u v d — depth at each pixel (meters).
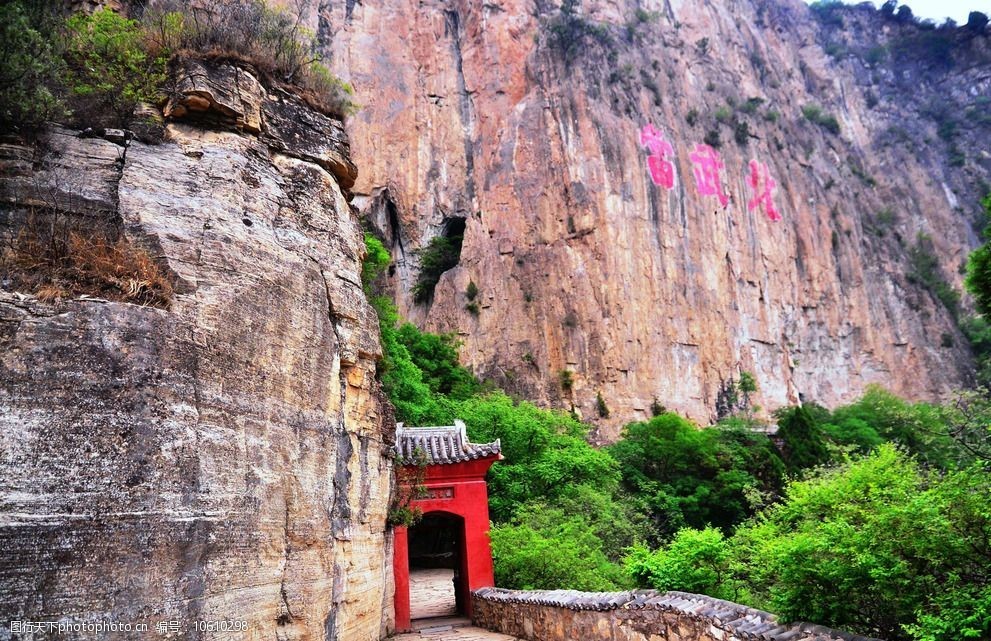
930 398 59.50
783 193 61.94
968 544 6.20
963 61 88.69
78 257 6.47
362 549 9.77
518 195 47.34
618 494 24.81
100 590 5.28
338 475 9.00
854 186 70.81
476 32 53.94
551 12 56.25
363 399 10.09
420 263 47.12
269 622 6.87
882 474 7.94
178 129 8.20
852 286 62.75
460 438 15.85
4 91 7.14
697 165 55.94
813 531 7.60
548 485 19.97
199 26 8.94
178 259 7.12
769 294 56.91
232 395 6.99
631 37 58.84
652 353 46.06
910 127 81.06
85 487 5.46
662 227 50.62
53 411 5.54
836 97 78.94
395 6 52.69
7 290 5.95
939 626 5.68
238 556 6.53
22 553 5.03
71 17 8.80
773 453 31.08
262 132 9.02
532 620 11.73
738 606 7.41
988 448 8.34
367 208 45.38
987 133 81.44
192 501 6.12
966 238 73.06
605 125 50.31
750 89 67.44
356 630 9.32
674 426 31.84
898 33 92.38
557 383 41.94
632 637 8.75
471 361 42.41
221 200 7.87
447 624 14.12
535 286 44.72
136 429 5.87
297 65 10.16
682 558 9.19
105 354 5.94
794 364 56.59
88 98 7.87
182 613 5.75
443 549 30.14
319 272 9.09
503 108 51.16
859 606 6.80
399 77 50.09
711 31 67.88
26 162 7.16
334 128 10.43
